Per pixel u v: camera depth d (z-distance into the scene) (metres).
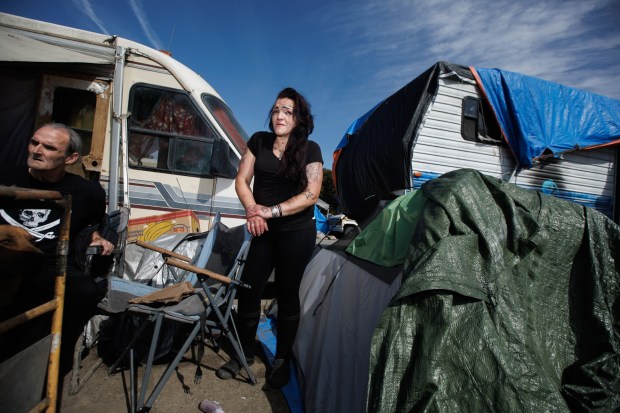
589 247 1.80
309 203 2.08
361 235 2.45
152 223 3.65
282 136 2.16
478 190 1.78
